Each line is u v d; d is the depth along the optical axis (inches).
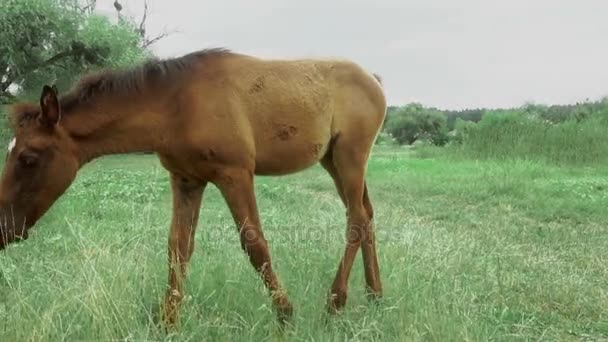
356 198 194.4
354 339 154.6
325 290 193.6
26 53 701.9
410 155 1082.7
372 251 197.5
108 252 185.2
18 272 183.2
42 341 143.2
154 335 151.6
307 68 185.8
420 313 169.2
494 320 184.9
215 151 164.9
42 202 161.6
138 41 845.2
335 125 189.9
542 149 785.6
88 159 169.9
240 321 162.2
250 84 173.2
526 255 278.7
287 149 178.7
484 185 520.1
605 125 853.2
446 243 267.0
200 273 186.2
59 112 158.2
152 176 539.8
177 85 166.7
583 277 239.0
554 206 423.2
